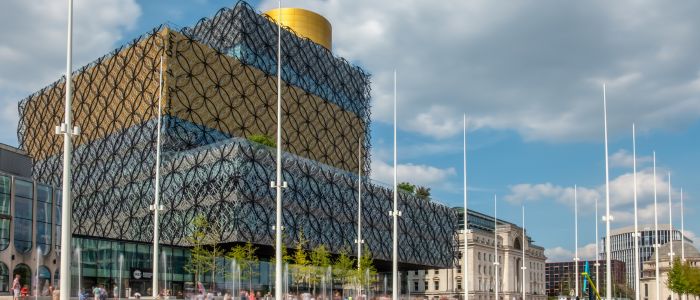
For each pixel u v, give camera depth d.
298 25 147.75
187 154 95.62
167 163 97.38
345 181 109.88
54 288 61.44
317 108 129.25
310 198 101.06
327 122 131.62
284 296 80.50
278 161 45.56
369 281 89.62
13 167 74.50
